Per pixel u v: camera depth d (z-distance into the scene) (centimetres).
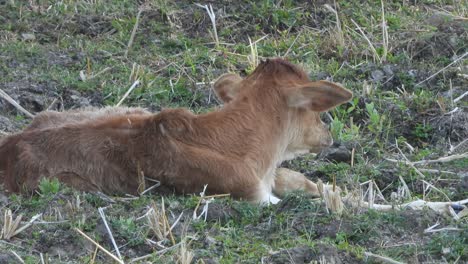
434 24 1827
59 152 1198
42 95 1568
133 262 1066
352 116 1541
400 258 1088
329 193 1169
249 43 1762
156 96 1586
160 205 1164
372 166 1377
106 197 1173
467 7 1891
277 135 1239
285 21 1836
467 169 1377
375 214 1170
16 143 1216
